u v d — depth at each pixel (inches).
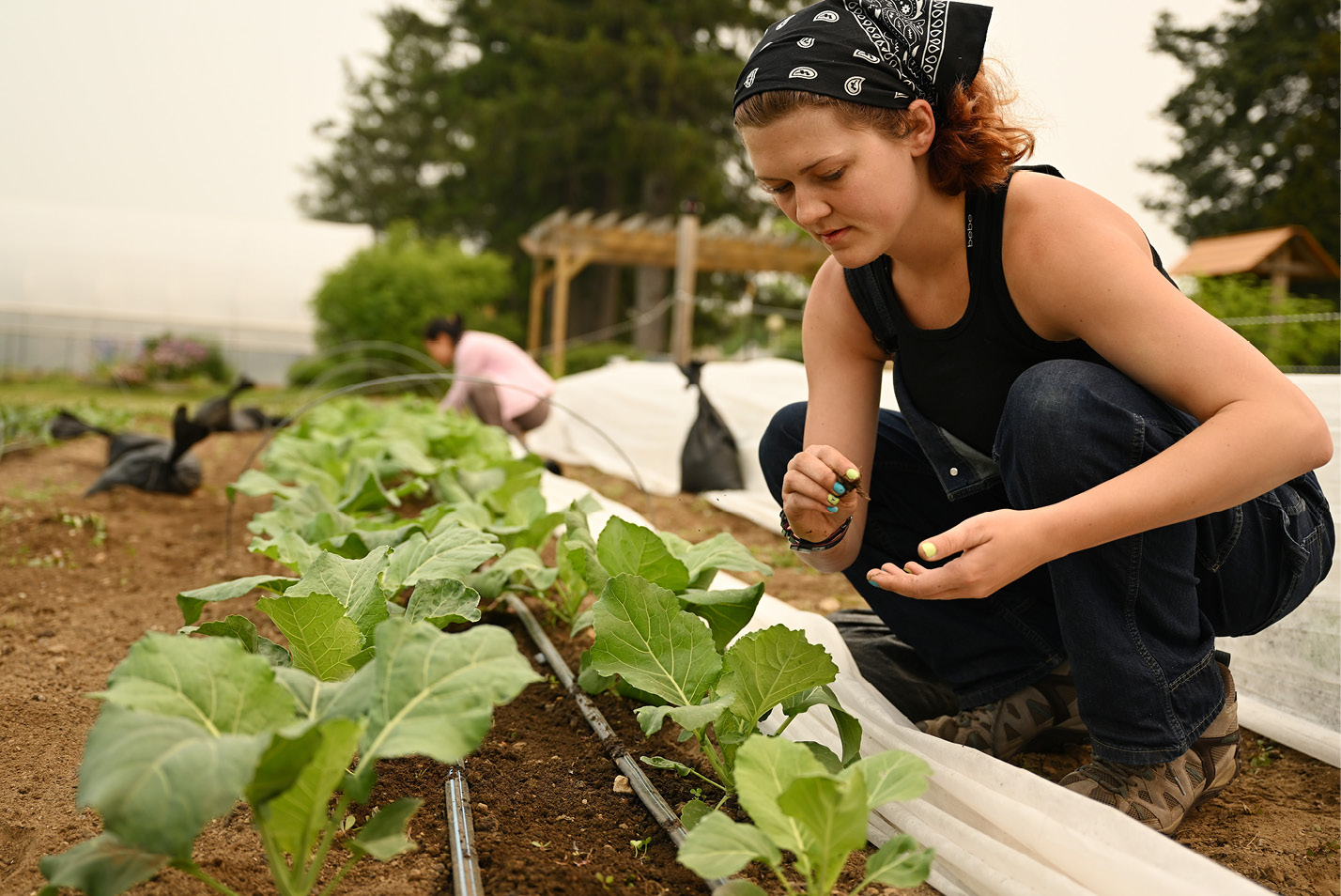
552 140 948.6
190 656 48.1
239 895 56.4
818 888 50.4
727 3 931.3
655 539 78.4
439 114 1157.1
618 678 87.2
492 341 266.2
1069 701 75.6
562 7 966.4
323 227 847.7
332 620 63.4
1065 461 60.1
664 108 926.4
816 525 67.7
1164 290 58.0
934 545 52.0
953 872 60.2
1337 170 674.2
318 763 45.1
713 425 217.3
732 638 79.0
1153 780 62.6
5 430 276.1
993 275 65.0
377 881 58.6
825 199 59.4
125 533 159.8
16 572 131.1
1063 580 61.3
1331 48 697.6
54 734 81.2
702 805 64.1
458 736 46.5
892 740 70.2
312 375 697.0
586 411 279.9
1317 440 53.3
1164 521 53.9
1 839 64.5
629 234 541.3
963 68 60.3
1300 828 70.2
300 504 118.5
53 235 791.1
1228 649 96.8
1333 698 86.2
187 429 193.9
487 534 91.7
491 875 58.4
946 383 71.4
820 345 77.3
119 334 782.5
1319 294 462.9
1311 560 65.8
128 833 38.9
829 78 57.2
